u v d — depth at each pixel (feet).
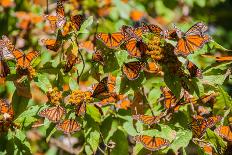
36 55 6.68
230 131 6.52
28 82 6.73
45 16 6.98
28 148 6.80
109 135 7.02
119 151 7.00
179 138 6.58
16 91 6.83
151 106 7.06
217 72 6.96
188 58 6.83
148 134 6.56
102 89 6.72
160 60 6.55
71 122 6.63
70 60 6.89
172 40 6.51
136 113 7.02
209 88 6.92
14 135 6.82
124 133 7.02
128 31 6.55
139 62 6.62
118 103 7.09
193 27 6.42
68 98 6.66
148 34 6.57
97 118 6.77
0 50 6.67
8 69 6.72
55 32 6.99
